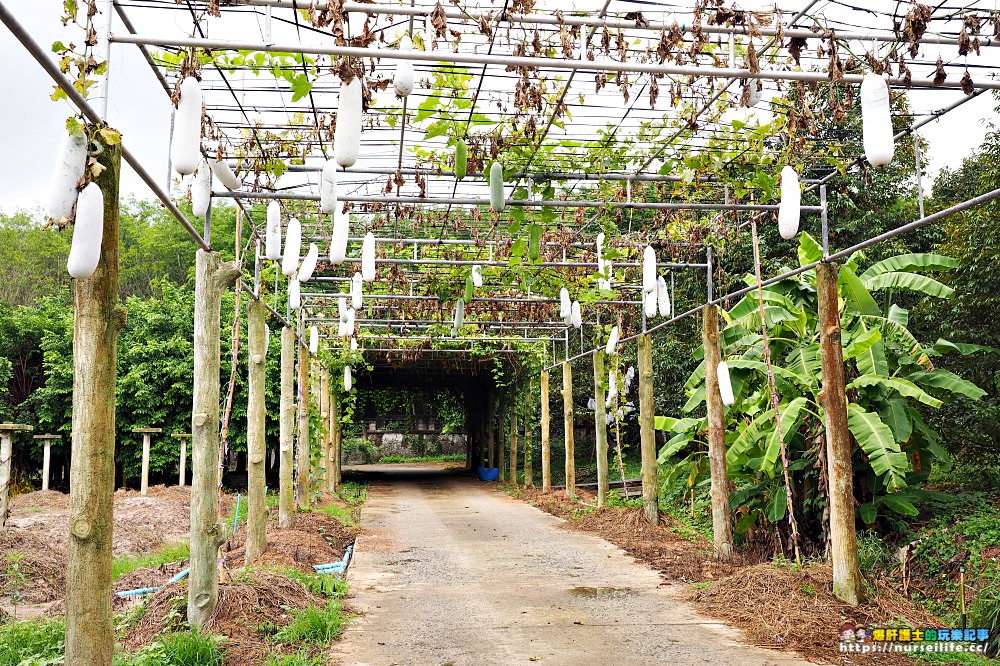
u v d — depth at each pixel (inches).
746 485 354.3
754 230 273.0
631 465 780.6
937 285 300.2
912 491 309.1
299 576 262.7
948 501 310.8
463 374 941.8
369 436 1529.3
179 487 621.9
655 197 342.0
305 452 484.1
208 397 209.9
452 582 284.8
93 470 127.5
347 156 133.6
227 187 219.8
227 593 209.6
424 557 341.7
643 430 409.1
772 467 285.4
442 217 342.0
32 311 788.6
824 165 273.3
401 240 352.2
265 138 233.5
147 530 421.4
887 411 299.6
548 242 365.7
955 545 273.6
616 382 509.0
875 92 153.9
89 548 126.7
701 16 157.9
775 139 262.7
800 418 304.7
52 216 111.5
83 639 125.3
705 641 203.6
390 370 894.4
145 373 681.0
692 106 229.8
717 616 230.7
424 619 229.1
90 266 110.1
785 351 347.6
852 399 296.5
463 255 403.2
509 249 352.2
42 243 1248.8
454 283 445.4
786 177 184.1
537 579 290.5
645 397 410.6
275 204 213.5
